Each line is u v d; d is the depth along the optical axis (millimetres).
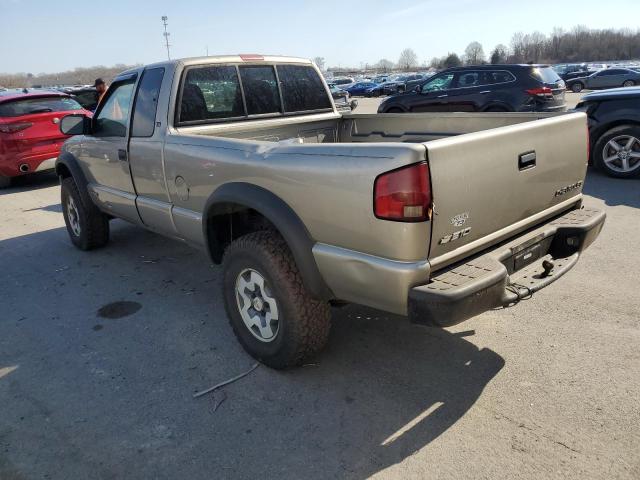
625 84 29516
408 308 2410
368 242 2459
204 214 3334
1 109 8500
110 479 2355
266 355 3117
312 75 4812
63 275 4867
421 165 2258
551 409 2682
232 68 4117
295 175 2699
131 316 3963
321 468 2363
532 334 3418
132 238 5914
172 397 2934
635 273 4262
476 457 2379
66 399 2953
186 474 2365
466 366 3107
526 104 10406
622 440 2439
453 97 11375
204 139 3396
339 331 3584
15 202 8055
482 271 2486
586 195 6738
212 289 4426
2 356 3453
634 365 3020
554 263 3014
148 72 4000
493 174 2596
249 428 2650
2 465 2461
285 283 2836
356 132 4977
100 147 4605
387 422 2650
